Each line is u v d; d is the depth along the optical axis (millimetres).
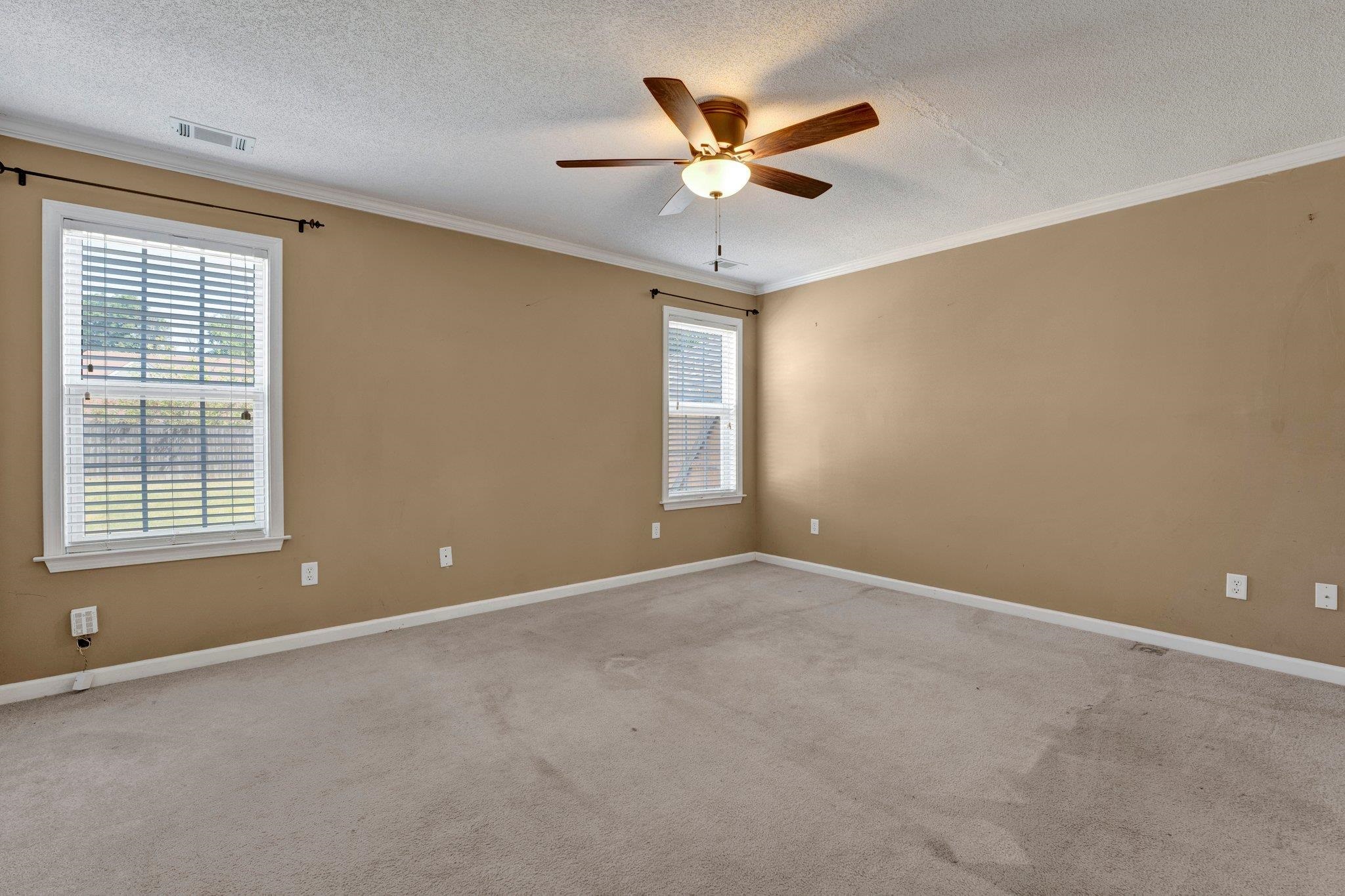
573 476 4289
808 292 5035
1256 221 2957
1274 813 1811
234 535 3059
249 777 2000
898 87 2340
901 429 4410
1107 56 2137
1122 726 2342
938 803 1857
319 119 2570
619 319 4535
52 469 2621
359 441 3406
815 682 2760
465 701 2561
